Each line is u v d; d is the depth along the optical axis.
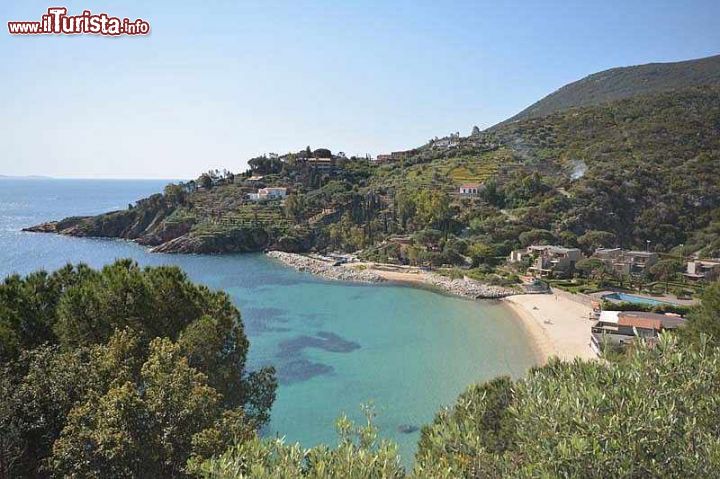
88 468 16.83
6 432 18.69
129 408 17.25
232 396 26.88
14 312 24.61
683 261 108.94
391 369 57.12
